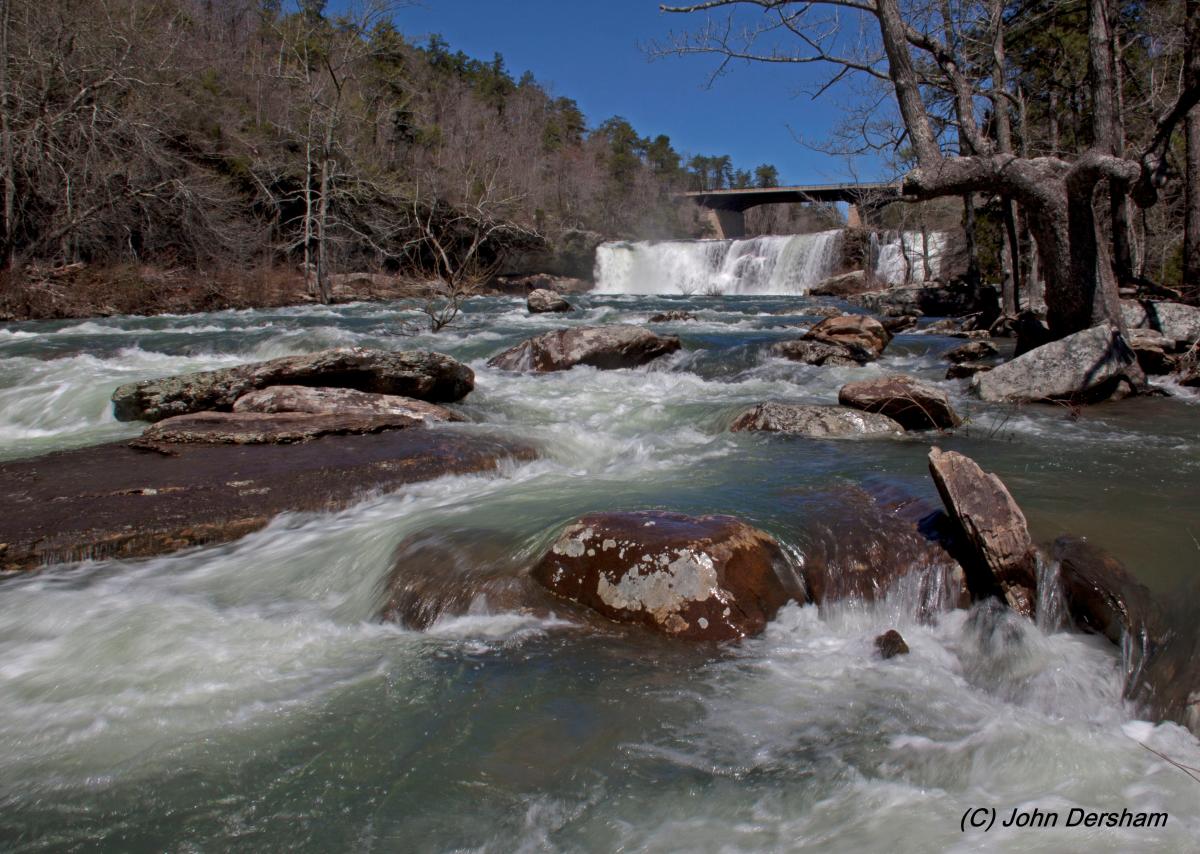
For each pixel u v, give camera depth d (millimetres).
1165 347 11688
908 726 3357
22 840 2738
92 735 3346
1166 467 6602
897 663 3896
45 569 5125
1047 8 19750
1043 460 6891
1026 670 3764
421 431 8102
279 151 35250
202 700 3611
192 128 32781
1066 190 11211
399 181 41125
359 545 5273
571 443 8023
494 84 81875
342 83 32062
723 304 28906
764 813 2824
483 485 6762
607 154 76250
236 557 5387
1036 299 21016
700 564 4246
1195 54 13680
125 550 5363
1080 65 22875
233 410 8797
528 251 46406
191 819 2846
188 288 26312
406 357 9633
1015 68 22938
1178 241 25125
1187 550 4531
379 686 3719
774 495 5727
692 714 3441
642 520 4648
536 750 3215
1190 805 2811
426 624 4375
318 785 3021
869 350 13906
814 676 3758
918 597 4445
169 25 30594
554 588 4465
